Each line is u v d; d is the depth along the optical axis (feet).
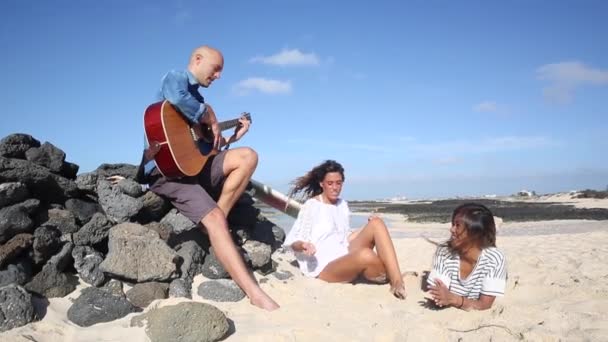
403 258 26.08
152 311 12.31
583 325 12.80
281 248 19.56
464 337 12.03
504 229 49.70
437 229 53.67
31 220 13.60
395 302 15.12
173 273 14.44
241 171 15.49
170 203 16.35
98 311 12.48
